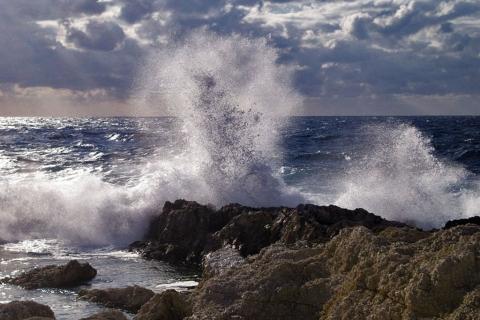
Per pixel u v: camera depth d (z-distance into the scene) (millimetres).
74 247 16031
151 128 77812
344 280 6102
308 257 7113
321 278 6336
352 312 5410
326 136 49062
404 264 5539
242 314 6230
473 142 43062
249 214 14258
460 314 4645
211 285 6793
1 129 76312
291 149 37188
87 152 38969
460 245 5324
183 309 7316
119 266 13680
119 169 27266
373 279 5582
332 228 12430
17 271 12945
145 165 27953
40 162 32031
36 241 16406
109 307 9797
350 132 55875
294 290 6250
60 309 9703
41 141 51406
